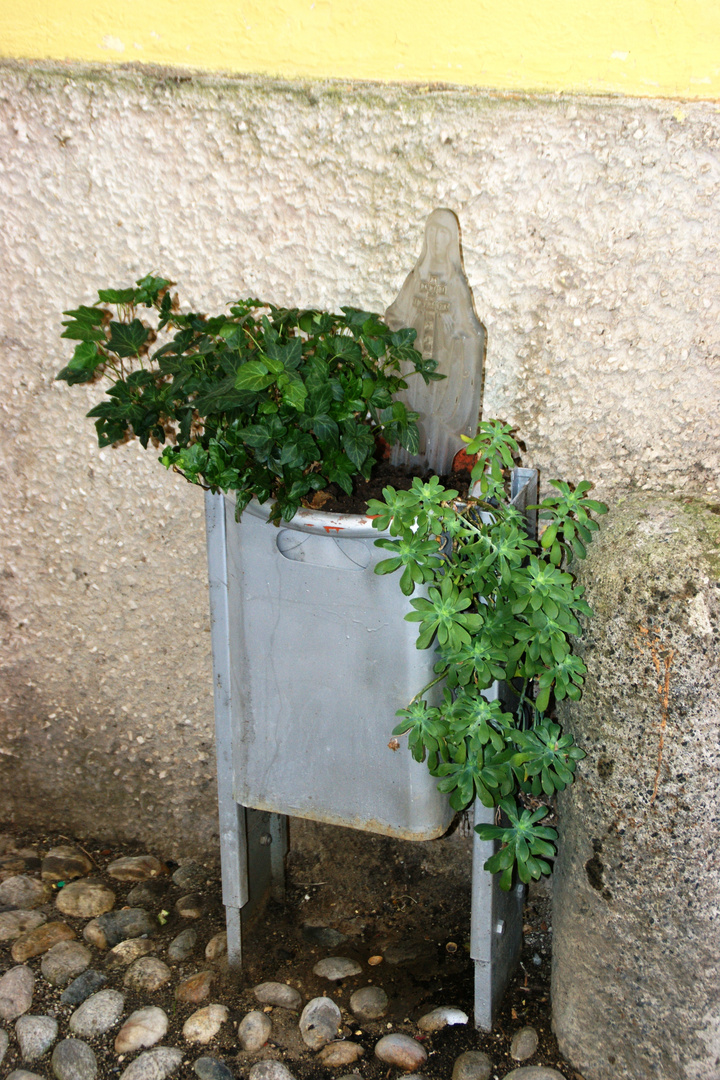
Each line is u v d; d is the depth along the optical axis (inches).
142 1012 66.4
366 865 77.0
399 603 53.3
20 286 68.8
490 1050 63.1
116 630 76.9
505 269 60.8
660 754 52.2
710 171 56.0
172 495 71.9
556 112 56.7
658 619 51.8
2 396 72.1
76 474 73.1
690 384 60.7
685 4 53.1
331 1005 66.6
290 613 56.1
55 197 65.8
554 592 50.8
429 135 59.0
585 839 56.5
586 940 57.6
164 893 78.7
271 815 73.8
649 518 57.1
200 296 66.7
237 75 60.4
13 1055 64.5
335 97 59.4
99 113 62.9
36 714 81.2
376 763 57.3
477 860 59.3
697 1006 53.6
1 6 61.5
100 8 60.4
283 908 76.9
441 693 55.9
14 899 77.4
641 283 59.1
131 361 69.6
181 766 79.4
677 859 52.5
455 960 71.6
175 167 63.4
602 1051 58.5
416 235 61.7
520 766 55.9
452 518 50.7
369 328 57.0
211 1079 61.4
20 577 77.2
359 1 57.0
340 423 54.1
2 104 63.8
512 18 55.5
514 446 56.3
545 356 62.2
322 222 62.9
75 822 84.0
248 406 52.1
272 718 59.3
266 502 54.2
